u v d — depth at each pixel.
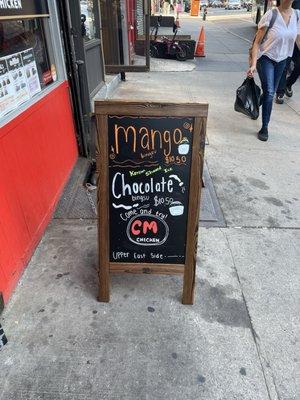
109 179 1.95
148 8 6.68
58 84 3.27
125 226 2.07
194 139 1.85
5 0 2.34
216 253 2.67
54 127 3.14
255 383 1.82
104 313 2.18
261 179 3.73
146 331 2.07
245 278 2.46
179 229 2.07
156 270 2.17
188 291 2.20
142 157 1.91
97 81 5.34
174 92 6.62
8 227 2.24
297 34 4.56
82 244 2.71
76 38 3.51
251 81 4.59
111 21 6.83
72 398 1.74
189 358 1.93
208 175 3.75
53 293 2.30
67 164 3.54
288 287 2.40
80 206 3.15
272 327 2.12
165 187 1.98
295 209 3.23
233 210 3.18
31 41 2.81
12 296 2.26
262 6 16.83
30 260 2.55
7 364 1.88
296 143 4.64
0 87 2.24
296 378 1.85
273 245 2.78
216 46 12.48
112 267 2.16
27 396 1.74
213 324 2.12
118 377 1.83
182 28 18.25
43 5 3.02
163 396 1.75
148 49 6.80
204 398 1.75
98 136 1.86
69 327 2.08
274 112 5.72
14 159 2.34
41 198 2.79
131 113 1.81
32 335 2.03
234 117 5.45
